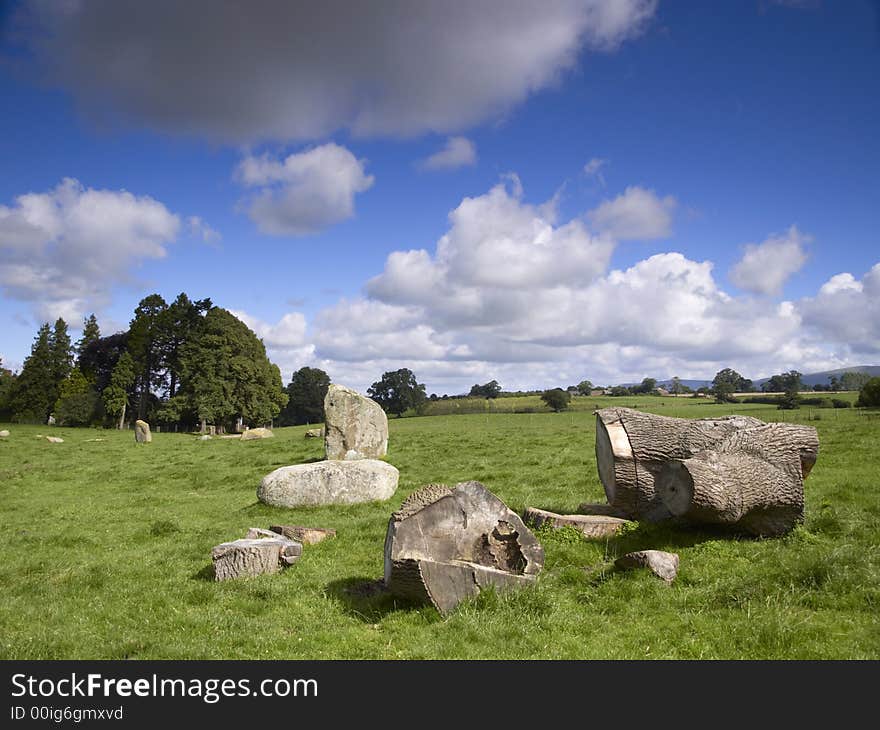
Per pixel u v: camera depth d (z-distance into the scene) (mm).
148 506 20547
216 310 70625
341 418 26203
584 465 22062
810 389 103438
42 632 8789
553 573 9891
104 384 87125
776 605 8055
